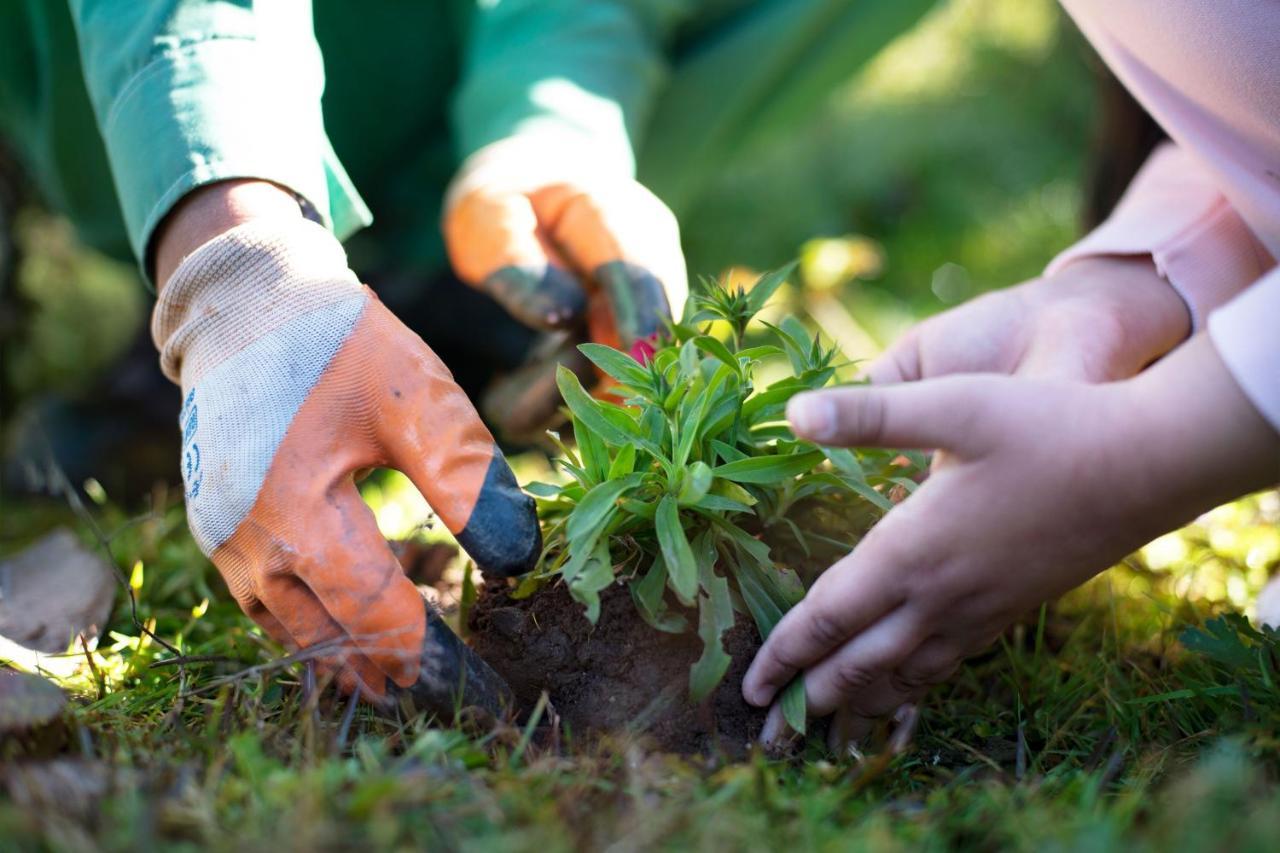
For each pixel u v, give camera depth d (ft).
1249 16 4.03
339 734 3.49
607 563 3.48
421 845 2.74
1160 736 3.89
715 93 8.05
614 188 5.21
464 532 3.58
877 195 12.95
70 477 7.57
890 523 3.44
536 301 4.94
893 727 3.94
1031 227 12.32
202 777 3.17
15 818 2.65
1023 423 3.21
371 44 7.38
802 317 9.29
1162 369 3.25
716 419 3.79
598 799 3.17
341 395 3.67
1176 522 3.36
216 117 4.04
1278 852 2.53
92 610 4.84
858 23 8.38
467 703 3.62
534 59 6.50
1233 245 4.77
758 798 3.08
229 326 3.81
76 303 8.41
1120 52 4.79
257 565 3.68
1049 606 5.03
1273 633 3.97
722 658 3.51
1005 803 3.13
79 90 6.19
